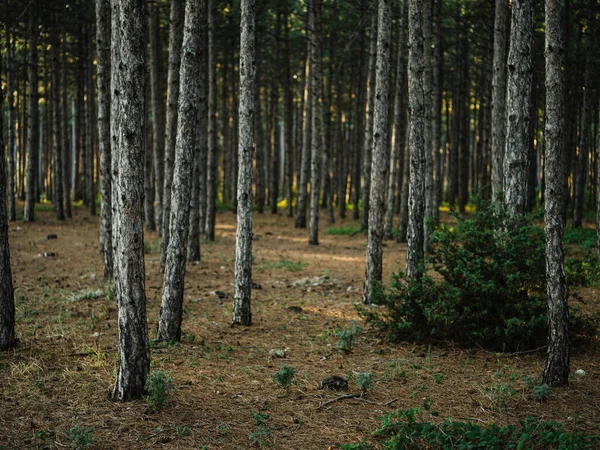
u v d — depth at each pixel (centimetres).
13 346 755
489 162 2545
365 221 2400
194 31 782
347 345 784
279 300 1141
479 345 777
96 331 863
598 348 765
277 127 3250
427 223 838
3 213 743
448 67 3002
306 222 2772
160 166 2044
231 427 525
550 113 604
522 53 817
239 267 931
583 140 2109
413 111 956
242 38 894
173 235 806
